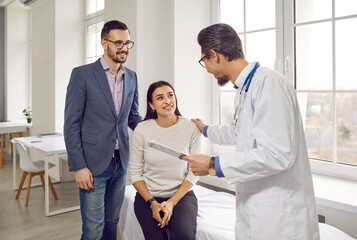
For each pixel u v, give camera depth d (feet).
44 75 15.33
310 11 7.41
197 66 9.22
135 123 6.84
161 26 8.93
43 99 15.52
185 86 8.94
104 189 6.02
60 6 14.26
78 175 5.57
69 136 5.52
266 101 3.47
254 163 3.41
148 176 6.31
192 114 9.12
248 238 3.76
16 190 13.07
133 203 6.69
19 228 9.42
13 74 20.01
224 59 3.84
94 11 14.52
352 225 5.70
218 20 9.23
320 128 7.53
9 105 19.99
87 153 5.69
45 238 8.76
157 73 8.92
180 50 8.82
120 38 5.53
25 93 20.51
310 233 3.58
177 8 8.71
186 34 8.94
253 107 3.70
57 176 14.57
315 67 7.47
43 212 10.73
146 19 8.64
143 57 8.61
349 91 6.92
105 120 5.80
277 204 3.57
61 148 10.79
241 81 3.84
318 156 7.63
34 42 16.26
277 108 3.43
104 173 5.92
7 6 19.49
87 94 5.64
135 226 6.75
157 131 6.30
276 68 7.88
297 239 3.52
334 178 7.14
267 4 8.14
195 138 6.43
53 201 11.85
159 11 8.88
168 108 6.20
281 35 7.74
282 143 3.34
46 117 15.30
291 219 3.54
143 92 8.67
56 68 14.28
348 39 6.92
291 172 3.61
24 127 17.39
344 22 6.94
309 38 7.47
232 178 3.56
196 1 9.10
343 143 7.17
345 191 6.26
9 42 19.74
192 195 6.26
